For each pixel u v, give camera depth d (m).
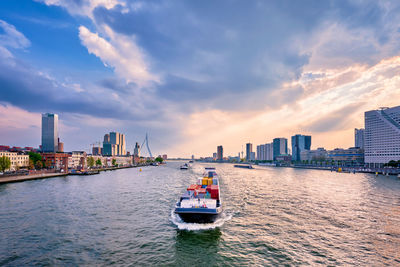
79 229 35.34
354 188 85.75
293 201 58.16
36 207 49.91
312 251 27.88
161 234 33.16
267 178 130.38
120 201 56.97
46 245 29.09
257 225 37.75
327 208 50.25
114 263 24.34
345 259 25.81
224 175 153.75
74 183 96.31
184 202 39.59
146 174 156.25
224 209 48.78
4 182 93.62
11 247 28.45
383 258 26.12
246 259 25.55
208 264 24.31
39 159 155.00
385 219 41.78
